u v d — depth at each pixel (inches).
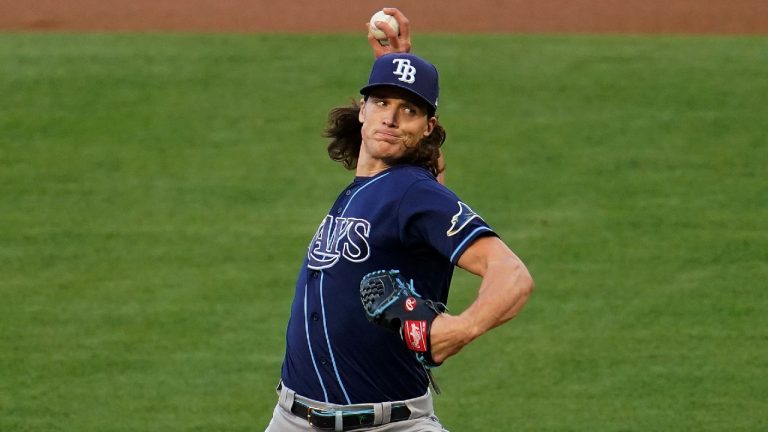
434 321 541.6
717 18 2539.4
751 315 1315.2
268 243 1534.2
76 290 1391.5
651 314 1322.6
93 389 1131.9
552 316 1322.6
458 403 1109.1
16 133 1909.4
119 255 1497.3
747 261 1466.5
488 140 1883.6
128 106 2023.9
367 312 564.4
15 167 1787.6
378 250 605.0
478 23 2518.5
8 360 1196.5
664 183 1724.9
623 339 1259.2
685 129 1921.8
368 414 629.3
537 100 2050.9
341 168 1790.1
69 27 2455.7
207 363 1198.9
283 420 655.8
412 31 2447.1
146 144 1877.5
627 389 1136.8
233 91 2089.1
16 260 1478.8
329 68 2192.4
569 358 1214.3
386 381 627.2
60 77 2139.5
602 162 1801.2
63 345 1237.7
